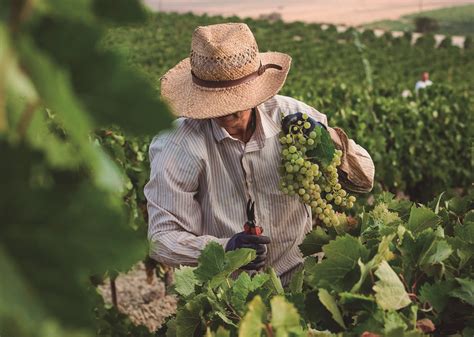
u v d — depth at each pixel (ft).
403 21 355.36
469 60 163.32
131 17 2.56
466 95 43.70
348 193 11.63
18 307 2.23
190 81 10.73
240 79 10.19
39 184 2.41
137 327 16.69
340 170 11.04
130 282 24.95
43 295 2.29
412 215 7.96
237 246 10.27
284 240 11.41
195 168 10.85
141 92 2.47
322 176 10.34
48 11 2.39
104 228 2.35
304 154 10.23
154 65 123.85
